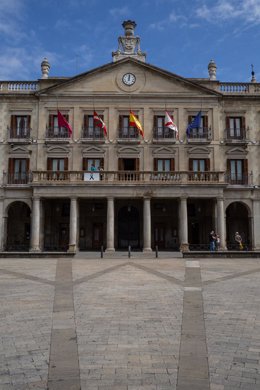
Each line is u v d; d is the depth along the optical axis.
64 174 33.81
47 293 12.67
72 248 30.52
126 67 36.69
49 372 6.32
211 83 37.09
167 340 7.88
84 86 36.47
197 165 35.78
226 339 7.94
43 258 25.70
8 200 34.97
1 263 22.14
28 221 37.06
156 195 32.84
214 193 33.06
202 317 9.62
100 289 13.43
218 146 35.81
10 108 36.28
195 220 36.94
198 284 14.48
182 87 36.59
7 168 35.50
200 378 6.07
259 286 14.00
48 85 36.81
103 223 36.84
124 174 33.72
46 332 8.41
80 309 10.45
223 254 25.66
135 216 37.06
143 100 36.44
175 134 35.88
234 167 35.94
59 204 36.97
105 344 7.64
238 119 36.75
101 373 6.27
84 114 36.34
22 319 9.43
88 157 35.59
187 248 30.48
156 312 10.11
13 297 12.02
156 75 36.62
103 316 9.70
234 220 37.50
